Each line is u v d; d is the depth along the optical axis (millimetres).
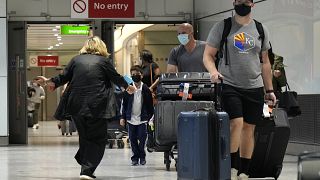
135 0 16109
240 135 6117
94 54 8164
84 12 15359
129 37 23094
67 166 9781
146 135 10078
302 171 3191
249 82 6062
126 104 10117
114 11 15492
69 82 8156
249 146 6285
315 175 3156
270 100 6473
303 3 11367
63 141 17219
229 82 6059
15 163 10352
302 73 11438
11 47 15992
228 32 6078
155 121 7965
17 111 15930
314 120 10867
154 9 16172
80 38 28109
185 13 16219
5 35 15414
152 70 11430
